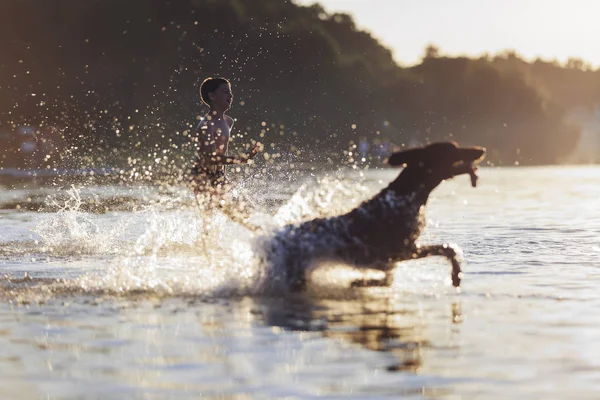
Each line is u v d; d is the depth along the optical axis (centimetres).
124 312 717
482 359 555
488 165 9538
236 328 651
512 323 664
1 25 5853
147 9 5841
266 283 821
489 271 941
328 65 5847
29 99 5519
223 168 1146
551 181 3762
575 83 16862
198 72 3894
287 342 605
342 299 777
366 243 822
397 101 8500
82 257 1083
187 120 3706
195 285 845
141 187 2720
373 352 576
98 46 5938
